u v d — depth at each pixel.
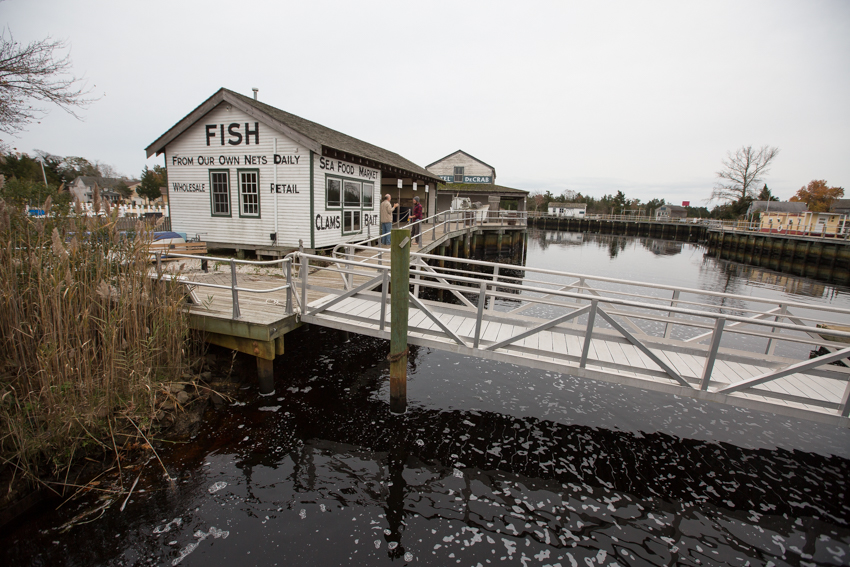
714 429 5.57
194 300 6.02
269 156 10.55
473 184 33.47
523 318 6.10
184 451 4.41
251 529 3.52
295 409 5.43
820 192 60.56
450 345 5.34
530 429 5.35
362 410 5.55
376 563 3.27
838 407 4.33
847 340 7.53
